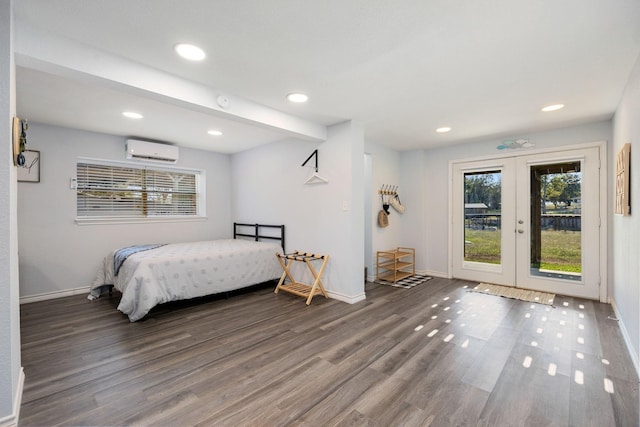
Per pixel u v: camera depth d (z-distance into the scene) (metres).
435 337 2.51
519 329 2.68
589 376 1.92
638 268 2.08
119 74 2.01
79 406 1.61
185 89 2.35
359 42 1.84
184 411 1.58
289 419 1.53
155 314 3.08
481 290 3.99
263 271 3.97
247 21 1.64
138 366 2.04
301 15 1.59
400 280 4.59
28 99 2.76
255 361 2.11
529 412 1.58
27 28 1.65
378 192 4.71
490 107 2.98
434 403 1.65
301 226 4.10
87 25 1.67
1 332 1.38
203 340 2.46
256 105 2.88
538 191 3.95
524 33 1.73
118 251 3.57
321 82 2.42
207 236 5.10
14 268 1.52
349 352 2.25
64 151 3.69
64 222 3.70
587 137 3.53
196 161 4.96
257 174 4.82
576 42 1.82
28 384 1.81
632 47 1.87
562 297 3.65
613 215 3.32
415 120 3.42
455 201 4.70
